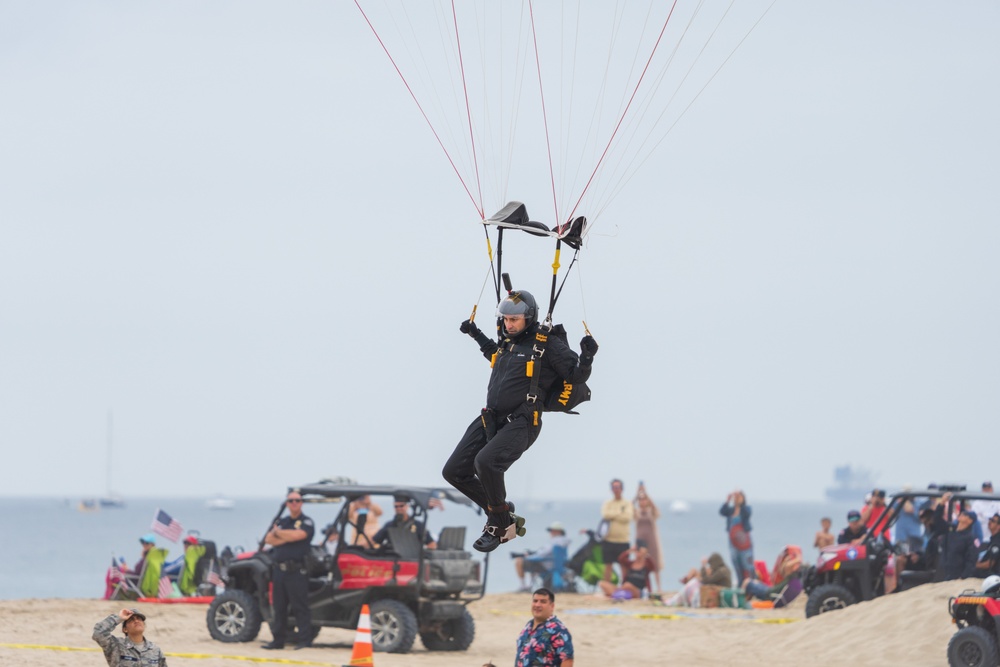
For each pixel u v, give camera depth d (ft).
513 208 122.62
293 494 240.73
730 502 345.10
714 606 331.77
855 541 271.28
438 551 243.81
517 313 122.11
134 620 153.99
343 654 231.71
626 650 260.01
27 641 233.14
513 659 237.04
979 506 273.33
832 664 233.76
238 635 243.81
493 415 121.08
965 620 212.64
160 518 306.14
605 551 362.74
